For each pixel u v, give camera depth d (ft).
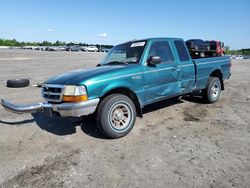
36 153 13.38
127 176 10.85
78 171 11.41
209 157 12.43
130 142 14.56
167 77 18.03
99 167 11.71
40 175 11.14
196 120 18.42
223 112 20.45
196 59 21.15
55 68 59.21
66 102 13.80
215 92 23.65
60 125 17.83
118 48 19.15
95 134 15.97
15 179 10.85
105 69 15.47
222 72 24.08
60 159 12.63
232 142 14.23
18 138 15.55
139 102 16.34
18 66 63.82
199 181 10.32
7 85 33.65
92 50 212.02
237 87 33.63
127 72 15.47
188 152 13.05
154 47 17.58
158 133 15.89
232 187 9.86
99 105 14.61
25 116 20.20
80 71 15.99
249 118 18.74
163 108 21.80
